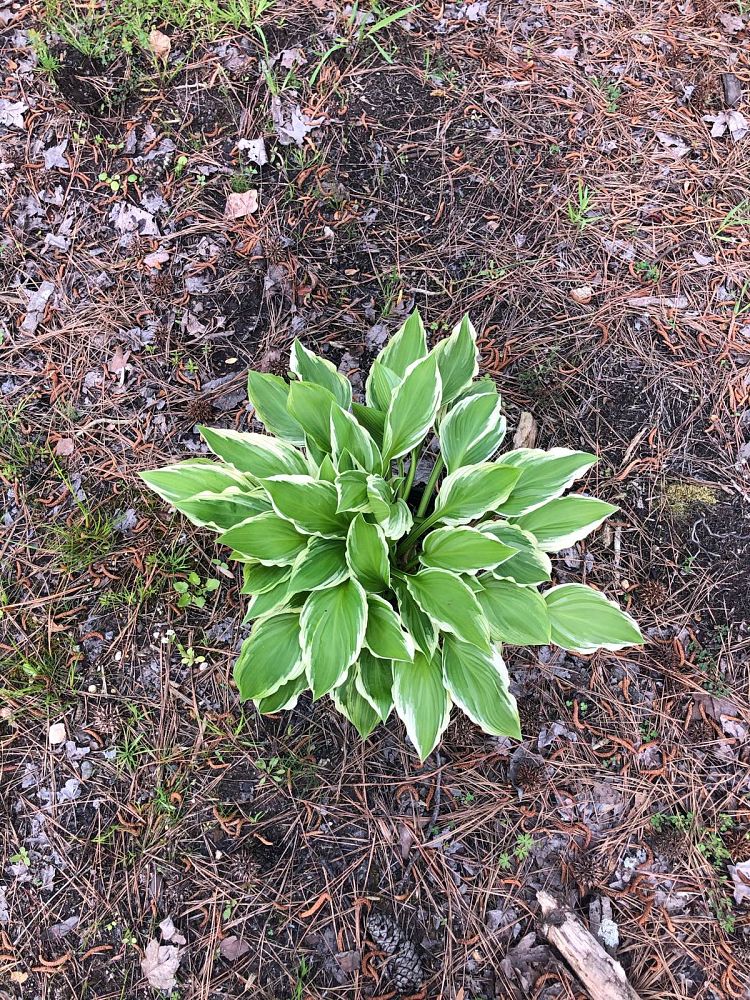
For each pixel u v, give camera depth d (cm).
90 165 111
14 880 87
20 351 104
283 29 116
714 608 98
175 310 106
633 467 102
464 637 72
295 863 88
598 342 106
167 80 113
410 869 87
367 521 78
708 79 118
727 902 87
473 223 111
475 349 86
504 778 91
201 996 83
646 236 111
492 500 77
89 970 85
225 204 110
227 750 91
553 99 116
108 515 99
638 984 84
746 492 102
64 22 112
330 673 72
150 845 88
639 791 91
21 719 92
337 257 109
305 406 78
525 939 85
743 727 93
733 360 106
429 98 115
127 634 95
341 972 84
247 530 75
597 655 95
